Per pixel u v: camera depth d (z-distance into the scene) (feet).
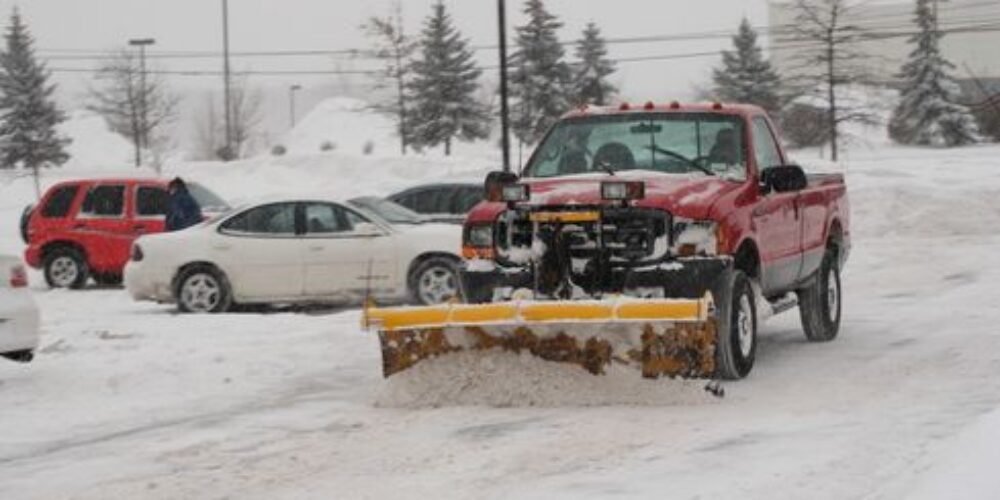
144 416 35.60
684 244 35.12
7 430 33.94
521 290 34.83
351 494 25.63
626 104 42.42
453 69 228.84
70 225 79.15
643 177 38.14
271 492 26.09
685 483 25.45
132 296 63.16
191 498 25.86
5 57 221.66
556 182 37.37
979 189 108.99
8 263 40.81
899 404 33.06
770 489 24.71
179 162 237.45
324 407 35.86
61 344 48.85
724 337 35.78
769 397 34.53
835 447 28.04
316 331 51.60
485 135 233.76
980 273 71.20
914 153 223.92
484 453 28.73
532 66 214.90
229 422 34.09
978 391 34.65
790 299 44.04
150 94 297.74
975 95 295.69
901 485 24.48
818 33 236.63
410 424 32.27
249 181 182.39
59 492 26.86
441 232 61.98
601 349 33.47
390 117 269.23
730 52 265.95
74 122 274.57
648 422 31.37
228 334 51.57
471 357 34.53
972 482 23.86
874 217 106.01
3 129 219.00
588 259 35.14
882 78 293.23
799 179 38.99
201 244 62.23
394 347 34.96
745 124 40.34
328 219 62.44
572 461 27.73
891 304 58.23
